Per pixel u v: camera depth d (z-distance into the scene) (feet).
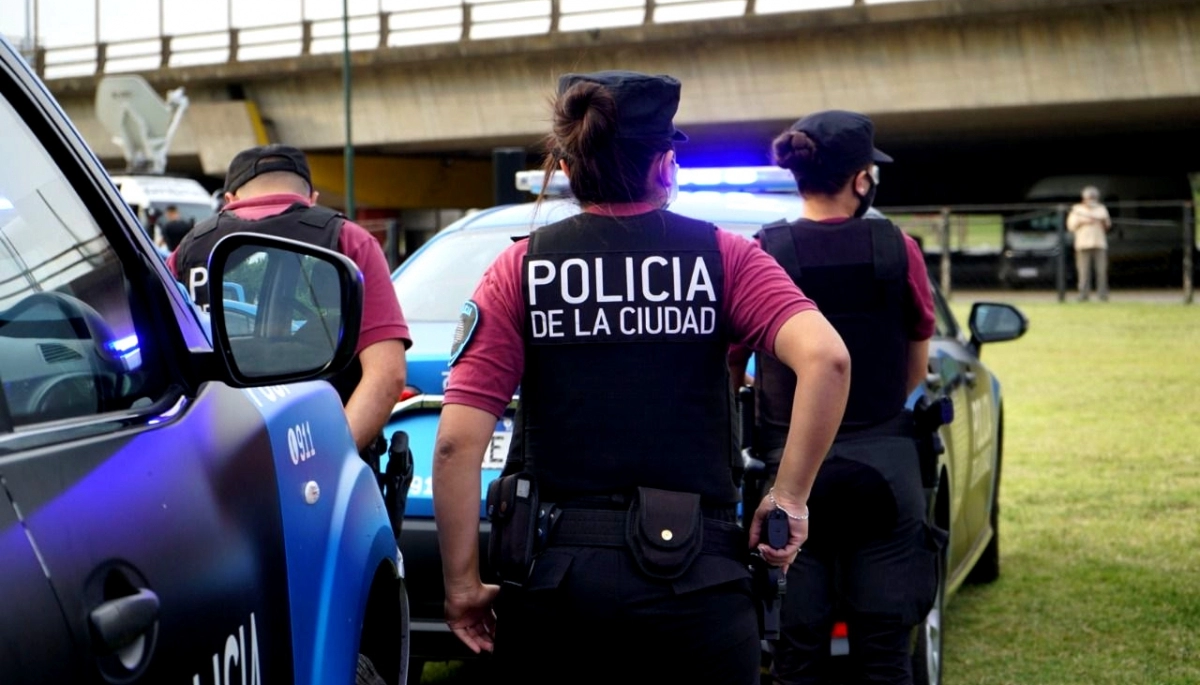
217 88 127.03
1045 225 101.40
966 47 94.58
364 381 12.01
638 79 8.78
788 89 102.17
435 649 14.03
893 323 12.36
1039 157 140.46
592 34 106.42
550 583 8.47
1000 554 22.53
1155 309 75.20
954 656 17.16
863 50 98.22
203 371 7.45
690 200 16.79
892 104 98.73
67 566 5.32
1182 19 87.61
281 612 7.31
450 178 142.10
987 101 95.25
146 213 73.00
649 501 8.46
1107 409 38.78
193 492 6.53
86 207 7.02
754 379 12.50
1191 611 19.02
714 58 104.17
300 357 9.16
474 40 111.86
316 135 124.57
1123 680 16.15
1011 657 17.11
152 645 5.75
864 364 12.26
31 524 5.26
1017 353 53.52
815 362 8.45
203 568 6.34
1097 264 83.97
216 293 7.23
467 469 8.66
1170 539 23.35
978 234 171.94
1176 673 16.39
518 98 113.39
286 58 121.19
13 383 5.85
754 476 9.78
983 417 19.48
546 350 8.65
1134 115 99.86
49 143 6.90
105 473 5.90
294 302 12.21
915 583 12.33
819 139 12.42
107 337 6.73
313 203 13.57
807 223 12.50
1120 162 135.85
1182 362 49.80
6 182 6.46
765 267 8.75
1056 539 23.47
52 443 5.75
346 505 9.02
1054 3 89.66
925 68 96.68
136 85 84.43
